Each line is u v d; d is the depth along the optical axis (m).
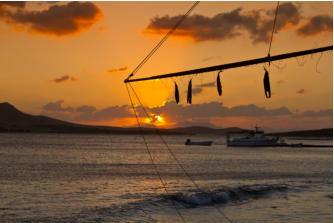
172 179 48.47
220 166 72.44
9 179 46.09
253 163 80.75
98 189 37.94
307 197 32.56
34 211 26.52
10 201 30.11
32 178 47.62
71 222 23.58
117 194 34.28
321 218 24.53
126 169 63.12
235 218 24.58
